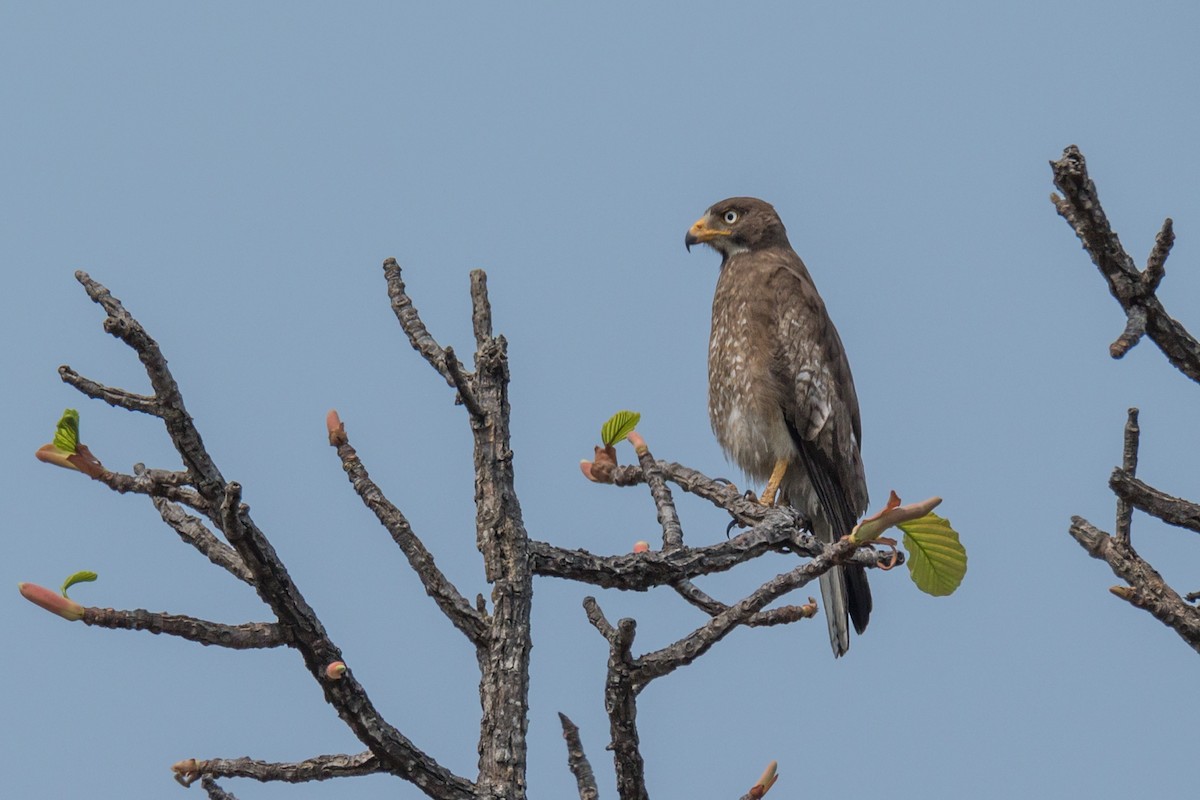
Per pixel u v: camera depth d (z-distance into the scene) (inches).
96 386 265.1
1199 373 320.2
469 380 322.3
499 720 290.5
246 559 263.0
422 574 300.7
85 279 256.5
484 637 298.4
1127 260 314.3
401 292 346.0
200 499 283.1
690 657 285.4
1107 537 317.1
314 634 272.2
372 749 278.8
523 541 305.3
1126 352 304.5
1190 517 305.6
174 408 262.2
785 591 287.7
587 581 319.9
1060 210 315.0
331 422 312.3
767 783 308.0
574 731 307.1
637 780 295.7
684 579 329.7
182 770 292.2
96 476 282.0
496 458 305.9
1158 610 306.5
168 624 266.5
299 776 291.1
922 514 284.7
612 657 287.1
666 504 358.9
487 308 315.3
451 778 282.8
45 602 262.4
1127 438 307.3
